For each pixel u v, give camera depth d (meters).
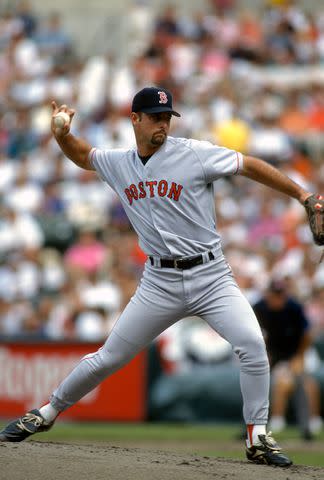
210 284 19.31
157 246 19.25
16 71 70.56
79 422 42.72
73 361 42.00
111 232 54.50
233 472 18.23
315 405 40.78
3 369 43.22
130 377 42.50
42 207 57.75
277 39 70.12
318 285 47.12
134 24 77.81
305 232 51.56
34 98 67.56
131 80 66.62
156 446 33.16
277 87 65.00
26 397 42.78
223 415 41.88
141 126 18.80
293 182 19.34
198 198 19.02
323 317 45.06
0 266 53.66
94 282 49.28
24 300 49.81
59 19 77.56
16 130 65.00
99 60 70.50
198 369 42.75
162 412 42.41
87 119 63.62
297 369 36.31
